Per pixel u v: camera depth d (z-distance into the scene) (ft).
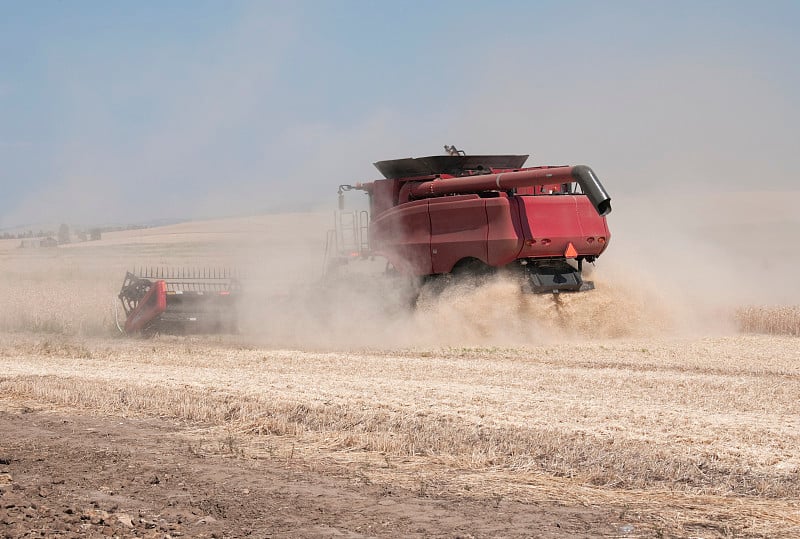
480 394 45.57
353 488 29.53
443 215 76.64
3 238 458.09
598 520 25.84
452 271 77.56
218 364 60.85
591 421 38.42
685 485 29.43
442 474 31.19
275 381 51.37
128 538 23.89
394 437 36.11
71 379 53.36
